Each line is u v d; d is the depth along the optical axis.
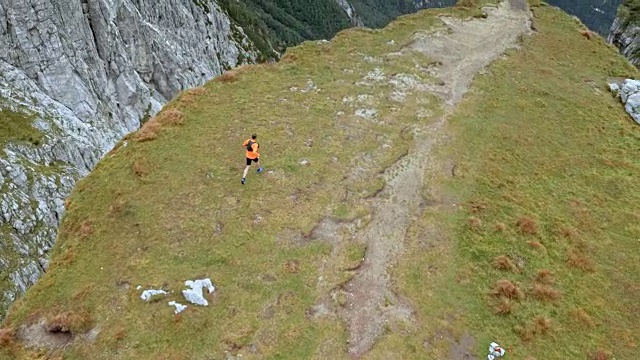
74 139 70.19
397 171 31.23
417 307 22.58
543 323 22.39
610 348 21.94
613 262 26.77
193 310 21.64
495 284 24.16
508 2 62.94
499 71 45.44
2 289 49.44
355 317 21.84
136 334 20.81
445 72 44.44
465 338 21.47
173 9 121.81
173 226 26.27
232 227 26.17
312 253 24.88
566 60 49.66
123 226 26.41
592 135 37.69
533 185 31.58
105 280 23.44
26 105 67.94
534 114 39.31
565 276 25.41
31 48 72.81
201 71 123.56
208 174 29.86
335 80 41.44
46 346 20.88
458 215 28.28
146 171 29.88
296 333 20.78
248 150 28.48
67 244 25.91
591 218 29.55
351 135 34.28
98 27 84.88
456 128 36.12
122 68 89.88
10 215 55.22
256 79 40.72
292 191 28.86
